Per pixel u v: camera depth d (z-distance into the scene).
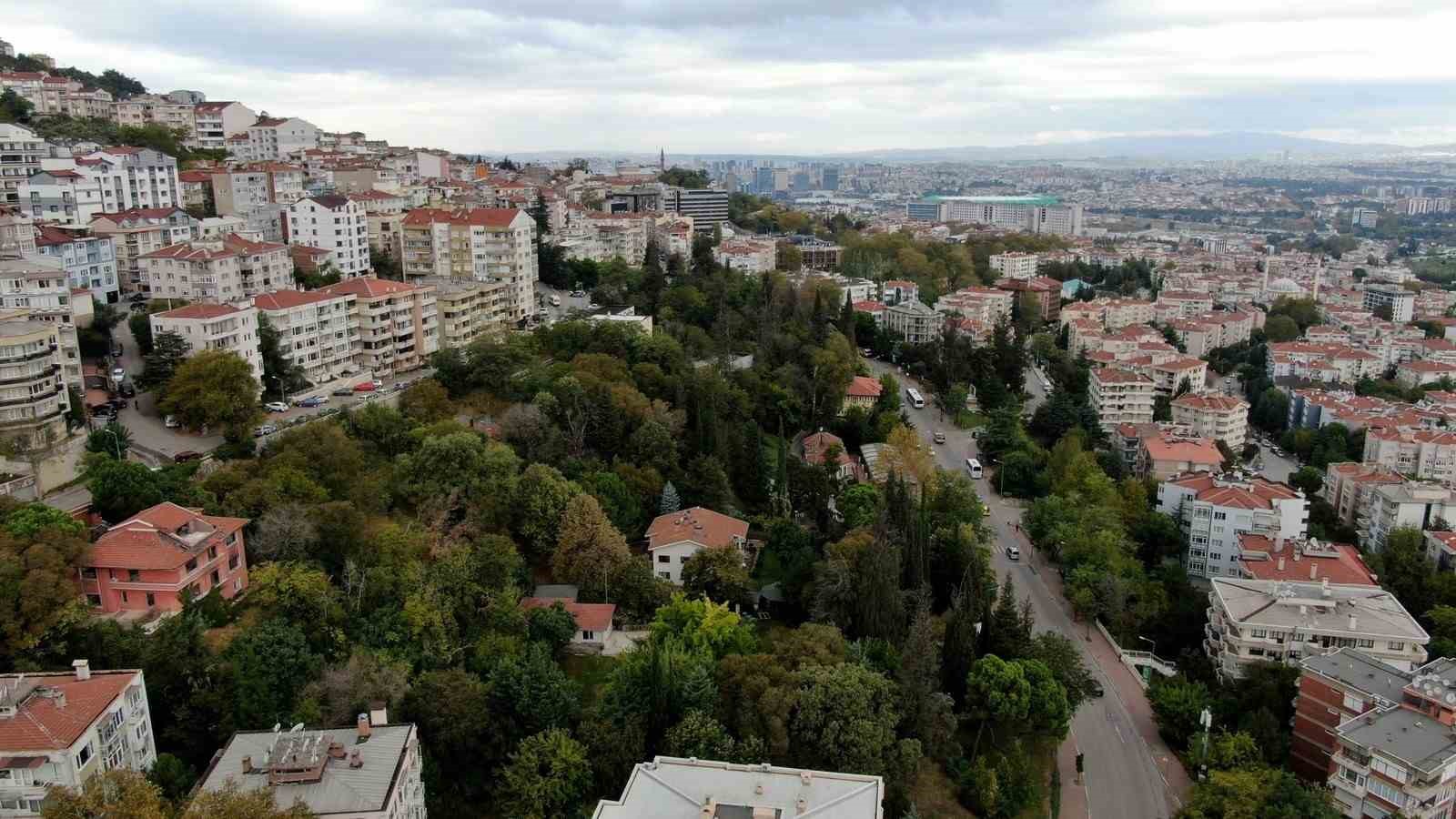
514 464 157.62
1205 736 132.00
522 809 103.50
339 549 133.38
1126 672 161.62
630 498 167.75
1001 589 184.12
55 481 146.00
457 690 110.88
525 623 129.50
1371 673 131.75
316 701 103.75
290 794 85.62
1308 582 165.75
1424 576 184.50
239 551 128.88
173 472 141.62
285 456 148.25
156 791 78.06
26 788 83.00
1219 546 198.75
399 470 155.75
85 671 92.62
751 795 92.12
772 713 115.19
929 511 188.75
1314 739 132.75
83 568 116.94
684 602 137.62
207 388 165.75
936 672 134.50
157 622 114.50
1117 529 189.88
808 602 151.00
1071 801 130.12
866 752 112.81
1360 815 118.38
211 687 102.50
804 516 187.75
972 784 125.25
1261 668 145.25
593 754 108.81
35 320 166.25
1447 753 115.31
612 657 133.88
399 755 91.75
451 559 133.00
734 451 193.62
